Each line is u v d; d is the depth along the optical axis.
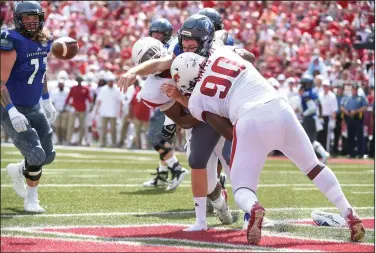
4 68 22.28
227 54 18.62
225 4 78.19
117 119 66.50
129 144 67.38
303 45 70.81
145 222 21.42
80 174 38.84
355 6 66.06
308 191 32.50
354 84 62.97
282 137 17.94
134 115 64.69
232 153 17.95
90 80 70.19
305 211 25.20
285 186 34.88
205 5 78.12
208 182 20.38
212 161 20.48
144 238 18.16
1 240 17.48
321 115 59.72
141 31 78.44
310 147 18.34
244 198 17.44
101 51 78.31
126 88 18.47
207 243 17.48
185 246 16.95
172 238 18.22
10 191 29.58
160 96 20.03
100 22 81.56
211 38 19.06
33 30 22.73
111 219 21.94
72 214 23.05
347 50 66.75
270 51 71.56
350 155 60.50
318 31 72.31
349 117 60.09
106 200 27.27
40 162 23.25
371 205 27.25
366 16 64.62
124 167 44.66
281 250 16.64
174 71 18.52
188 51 19.02
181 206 25.94
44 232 18.97
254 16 75.88
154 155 57.03
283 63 70.50
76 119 68.31
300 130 18.12
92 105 68.38
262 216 17.08
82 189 31.05
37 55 23.09
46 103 25.30
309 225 21.41
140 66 18.84
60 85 67.69
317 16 73.12
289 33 73.00
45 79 24.97
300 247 17.14
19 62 22.89
